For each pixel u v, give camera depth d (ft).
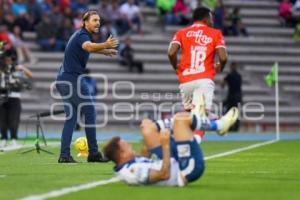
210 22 99.60
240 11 270.05
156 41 249.14
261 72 249.14
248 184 76.02
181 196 65.87
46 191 70.64
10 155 120.98
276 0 275.80
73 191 70.33
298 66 254.06
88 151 104.58
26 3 244.63
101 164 100.22
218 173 88.84
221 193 68.18
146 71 240.53
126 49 238.68
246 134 204.64
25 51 234.17
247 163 105.50
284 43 259.19
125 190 69.72
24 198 65.92
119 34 247.50
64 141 103.50
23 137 180.45
